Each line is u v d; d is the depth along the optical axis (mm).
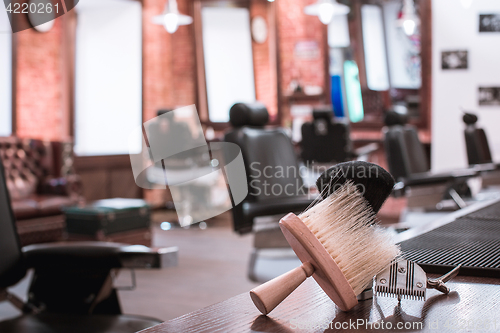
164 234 5910
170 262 1195
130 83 7492
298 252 670
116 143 7395
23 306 1363
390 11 6805
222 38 7906
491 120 6266
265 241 2332
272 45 7652
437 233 1129
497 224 1236
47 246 1296
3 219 1275
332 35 7270
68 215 4488
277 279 650
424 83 6793
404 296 727
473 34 6281
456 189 3705
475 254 912
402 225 1318
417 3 6691
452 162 6414
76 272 1293
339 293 644
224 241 5414
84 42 7160
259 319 643
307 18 7418
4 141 5469
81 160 6734
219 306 704
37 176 5699
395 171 4156
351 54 7160
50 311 1326
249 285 3678
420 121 6852
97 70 7262
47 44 6363
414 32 6750
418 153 4535
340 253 662
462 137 6375
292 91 7531
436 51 6445
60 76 6539
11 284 1274
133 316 1279
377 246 689
